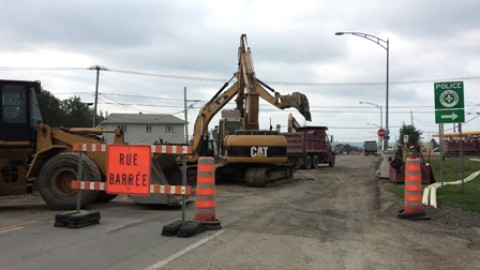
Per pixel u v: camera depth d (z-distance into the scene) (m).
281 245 8.55
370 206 13.97
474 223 10.83
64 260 7.32
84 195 12.63
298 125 38.94
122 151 10.24
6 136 12.98
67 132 14.02
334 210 13.10
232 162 21.19
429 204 12.78
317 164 36.38
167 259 7.42
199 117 24.45
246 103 23.98
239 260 7.47
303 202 14.90
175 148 9.92
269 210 12.92
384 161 23.83
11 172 13.20
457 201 13.51
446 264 7.43
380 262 7.50
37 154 13.26
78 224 9.92
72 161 12.70
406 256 7.89
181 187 9.77
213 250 8.08
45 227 10.03
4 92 13.03
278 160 21.30
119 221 10.82
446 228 10.37
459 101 15.36
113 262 7.22
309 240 9.02
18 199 15.48
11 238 8.89
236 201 14.93
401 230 10.11
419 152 21.11
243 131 21.89
